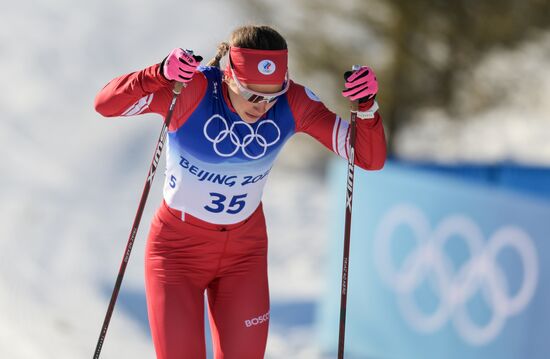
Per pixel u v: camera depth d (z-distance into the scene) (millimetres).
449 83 36969
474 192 19000
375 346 21688
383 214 21641
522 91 38000
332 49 37594
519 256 17578
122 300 26094
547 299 16641
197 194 10984
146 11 73625
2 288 24469
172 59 10250
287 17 37812
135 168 50969
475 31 35500
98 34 70688
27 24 71125
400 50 36750
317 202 45906
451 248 19594
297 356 22203
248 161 10883
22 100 59875
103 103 10828
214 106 10734
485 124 50938
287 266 33719
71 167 49750
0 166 47906
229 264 11367
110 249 33500
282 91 10414
